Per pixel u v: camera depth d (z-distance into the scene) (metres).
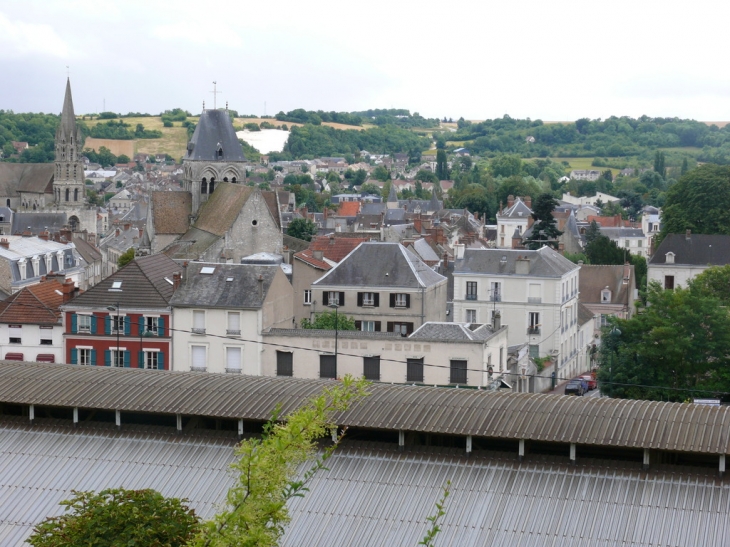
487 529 55.34
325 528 56.09
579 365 148.50
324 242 159.50
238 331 109.50
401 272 126.44
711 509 54.88
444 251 189.50
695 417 59.09
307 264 130.75
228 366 109.94
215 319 110.12
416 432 61.41
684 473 57.31
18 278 152.38
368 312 126.38
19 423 66.44
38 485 61.50
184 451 63.16
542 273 135.75
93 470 62.31
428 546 39.78
